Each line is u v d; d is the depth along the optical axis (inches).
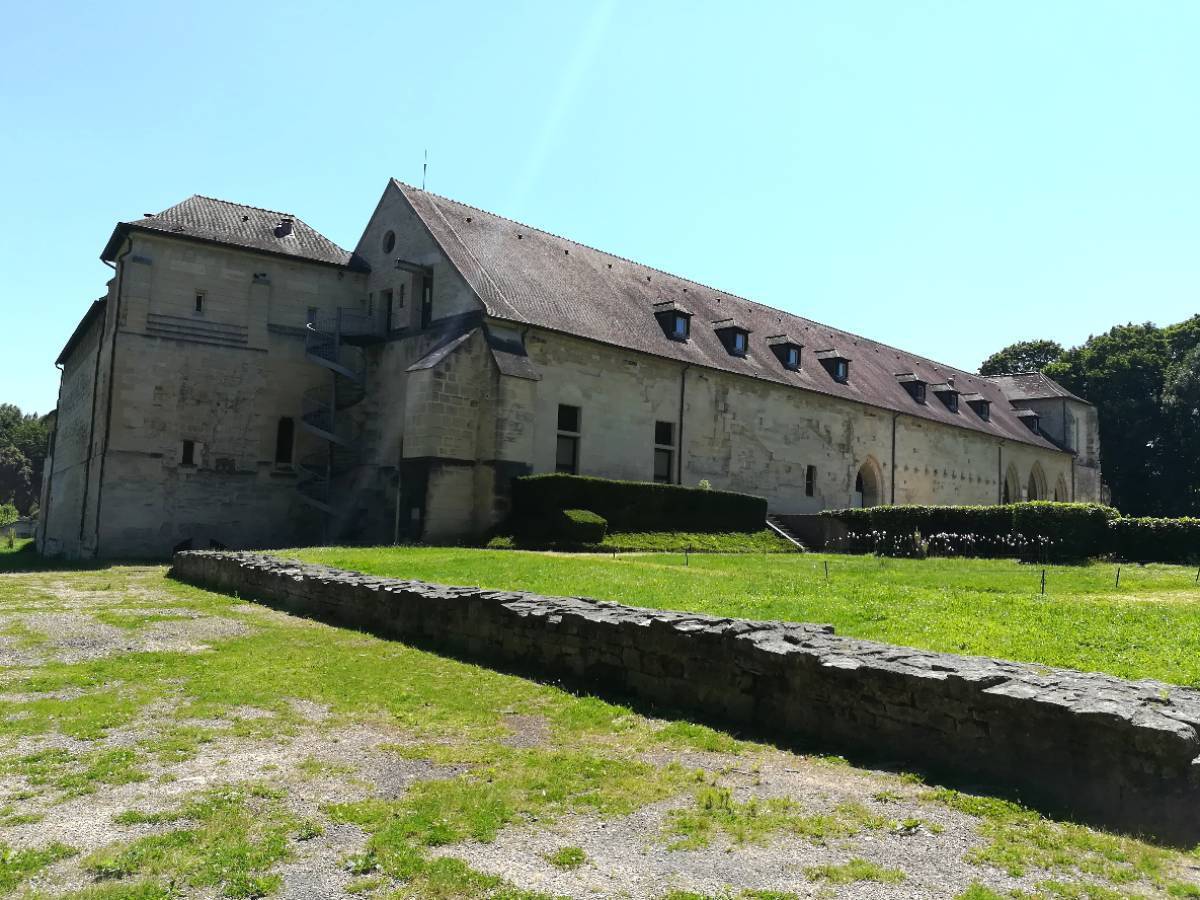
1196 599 505.0
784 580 578.9
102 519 1087.6
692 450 1300.4
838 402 1574.8
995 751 224.1
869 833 193.8
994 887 166.1
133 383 1120.2
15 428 4055.1
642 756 255.3
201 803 211.6
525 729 285.4
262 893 164.6
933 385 1987.0
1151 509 2500.0
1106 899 160.7
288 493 1225.4
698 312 1492.4
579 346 1152.8
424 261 1178.0
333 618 514.0
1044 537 836.0
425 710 307.3
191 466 1152.2
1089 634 366.6
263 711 304.5
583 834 194.9
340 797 218.4
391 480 1169.4
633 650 328.2
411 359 1165.7
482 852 184.9
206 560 711.1
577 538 933.2
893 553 992.9
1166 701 214.8
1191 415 2348.7
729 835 193.3
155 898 160.9
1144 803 194.4
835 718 261.3
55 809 207.9
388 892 165.2
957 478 1882.4
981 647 345.7
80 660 389.4
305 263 1254.9
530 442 1047.0
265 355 1218.0
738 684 289.0
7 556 1365.7
